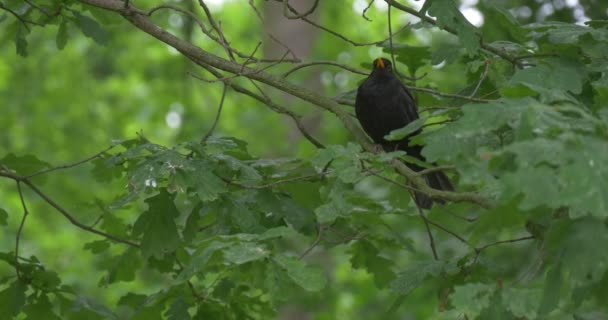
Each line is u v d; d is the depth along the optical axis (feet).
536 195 14.89
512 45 28.68
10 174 29.35
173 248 25.52
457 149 18.35
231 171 27.35
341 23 94.73
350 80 88.79
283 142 74.64
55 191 91.40
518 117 17.25
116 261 31.50
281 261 19.26
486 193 21.99
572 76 24.40
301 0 81.35
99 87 108.27
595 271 15.57
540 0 49.26
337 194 22.91
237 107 90.33
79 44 104.17
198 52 30.48
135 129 108.37
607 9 47.62
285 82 30.48
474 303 17.62
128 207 31.12
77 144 101.45
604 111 17.28
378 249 33.81
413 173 23.88
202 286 30.83
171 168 23.65
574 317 20.30
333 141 73.67
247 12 106.22
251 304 30.66
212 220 30.60
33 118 101.55
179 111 106.93
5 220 29.50
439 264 25.76
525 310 17.65
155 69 100.68
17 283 28.22
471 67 28.19
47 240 85.35
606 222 16.43
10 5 34.12
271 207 27.22
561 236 16.06
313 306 59.77
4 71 102.06
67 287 28.48
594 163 14.85
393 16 97.81
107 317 28.09
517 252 52.49
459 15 23.75
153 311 28.73
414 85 34.09
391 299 55.31
